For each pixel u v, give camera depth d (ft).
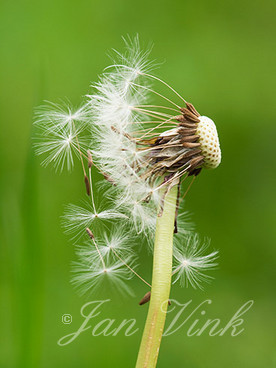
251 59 2.57
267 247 2.48
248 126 2.50
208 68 2.51
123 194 1.16
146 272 2.09
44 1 2.53
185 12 2.63
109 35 2.53
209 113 2.46
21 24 2.49
